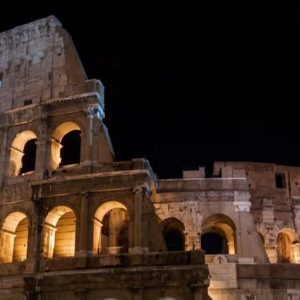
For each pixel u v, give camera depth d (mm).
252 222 62938
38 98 64562
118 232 64312
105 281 53500
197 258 52656
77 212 57469
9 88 66688
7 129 64625
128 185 56875
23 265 57469
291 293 58906
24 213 60062
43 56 66688
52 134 62531
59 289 54469
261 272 59469
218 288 58688
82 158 60031
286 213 69250
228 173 65562
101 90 63688
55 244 61312
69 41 66625
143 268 53000
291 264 60281
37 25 68312
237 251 61469
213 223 68562
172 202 64562
